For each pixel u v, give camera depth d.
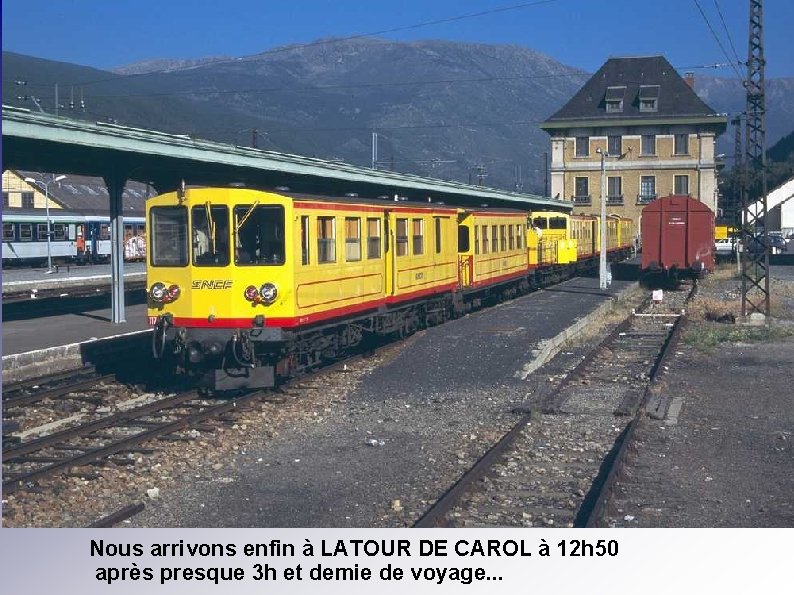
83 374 17.73
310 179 26.45
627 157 74.38
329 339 17.14
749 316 25.66
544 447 11.55
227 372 14.80
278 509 9.12
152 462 10.99
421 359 18.44
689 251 39.00
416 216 20.81
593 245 48.25
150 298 14.94
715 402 14.87
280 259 14.48
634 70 78.00
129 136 18.47
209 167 22.52
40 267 50.28
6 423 12.76
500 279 29.47
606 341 22.03
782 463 10.93
